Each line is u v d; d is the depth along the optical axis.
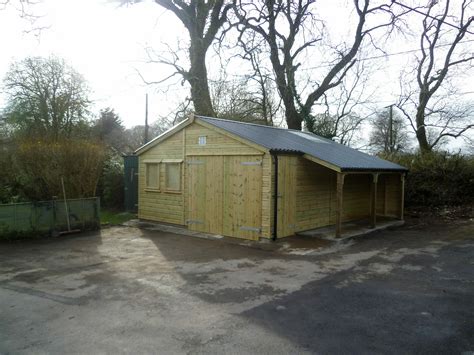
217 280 6.30
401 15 18.83
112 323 4.54
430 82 20.88
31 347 3.93
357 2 19.39
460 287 5.92
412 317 4.72
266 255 8.09
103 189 16.42
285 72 21.09
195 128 11.02
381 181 14.09
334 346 3.94
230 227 10.11
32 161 11.90
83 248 8.87
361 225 11.70
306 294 5.59
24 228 9.98
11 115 22.92
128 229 11.53
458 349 3.88
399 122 27.41
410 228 11.59
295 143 11.09
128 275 6.63
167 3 18.41
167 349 3.87
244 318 4.68
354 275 6.60
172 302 5.26
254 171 9.56
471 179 15.13
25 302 5.28
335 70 20.38
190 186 11.20
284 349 3.87
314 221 10.93
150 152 12.59
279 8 19.14
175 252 8.41
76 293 5.66
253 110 22.11
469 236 10.15
